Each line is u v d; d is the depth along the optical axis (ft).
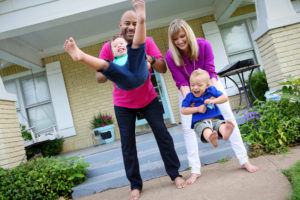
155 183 9.84
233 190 7.18
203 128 7.14
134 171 8.54
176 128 18.84
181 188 8.32
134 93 7.93
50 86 24.08
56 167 11.18
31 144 18.70
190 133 8.86
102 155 14.65
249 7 24.54
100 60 4.98
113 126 22.66
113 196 9.77
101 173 12.81
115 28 24.22
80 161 11.93
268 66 14.55
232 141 8.65
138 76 5.41
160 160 12.35
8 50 19.12
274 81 14.19
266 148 10.16
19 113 24.71
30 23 15.92
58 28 20.90
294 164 7.95
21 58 20.93
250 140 10.56
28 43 22.22
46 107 24.81
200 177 9.00
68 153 20.71
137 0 4.86
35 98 24.86
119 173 12.00
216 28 24.08
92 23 21.76
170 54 8.39
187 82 8.60
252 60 16.20
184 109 7.34
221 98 6.87
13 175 11.18
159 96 24.35
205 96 7.43
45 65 24.43
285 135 10.25
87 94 24.26
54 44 23.97
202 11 24.34
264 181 7.32
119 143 18.72
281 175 7.45
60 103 23.88
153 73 24.67
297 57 13.33
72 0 15.97
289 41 13.44
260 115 11.68
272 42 13.57
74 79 24.44
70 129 23.62
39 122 24.67
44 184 10.91
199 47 8.25
